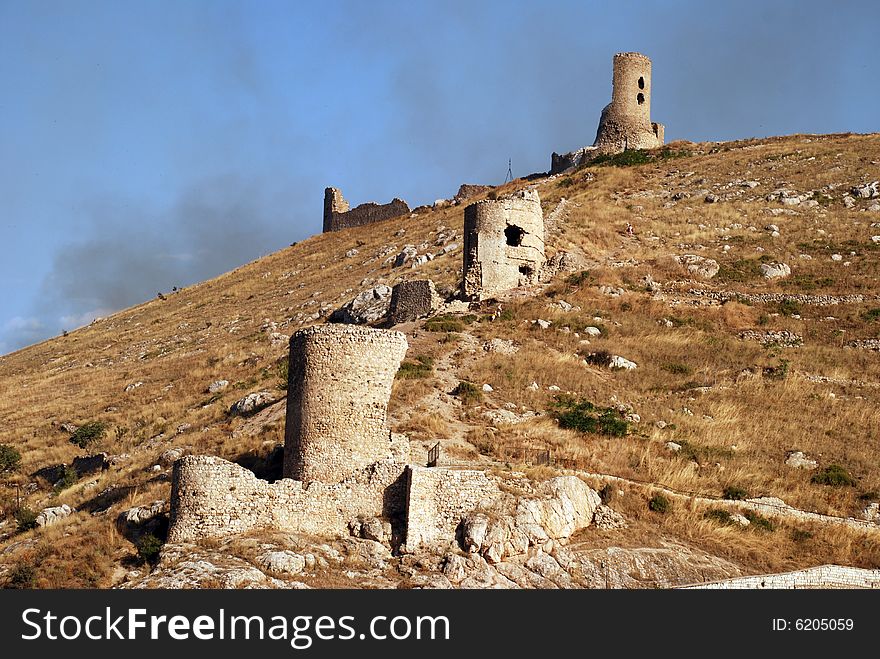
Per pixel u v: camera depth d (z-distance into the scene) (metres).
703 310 65.25
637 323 62.47
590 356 56.56
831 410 51.75
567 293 65.00
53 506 46.12
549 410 48.06
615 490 39.28
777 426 49.50
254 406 54.44
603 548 36.00
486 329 58.97
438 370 52.00
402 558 33.53
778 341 61.50
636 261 73.31
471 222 65.62
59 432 62.31
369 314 70.56
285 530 33.75
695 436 47.38
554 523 36.19
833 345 60.94
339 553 33.16
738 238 79.44
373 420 36.03
